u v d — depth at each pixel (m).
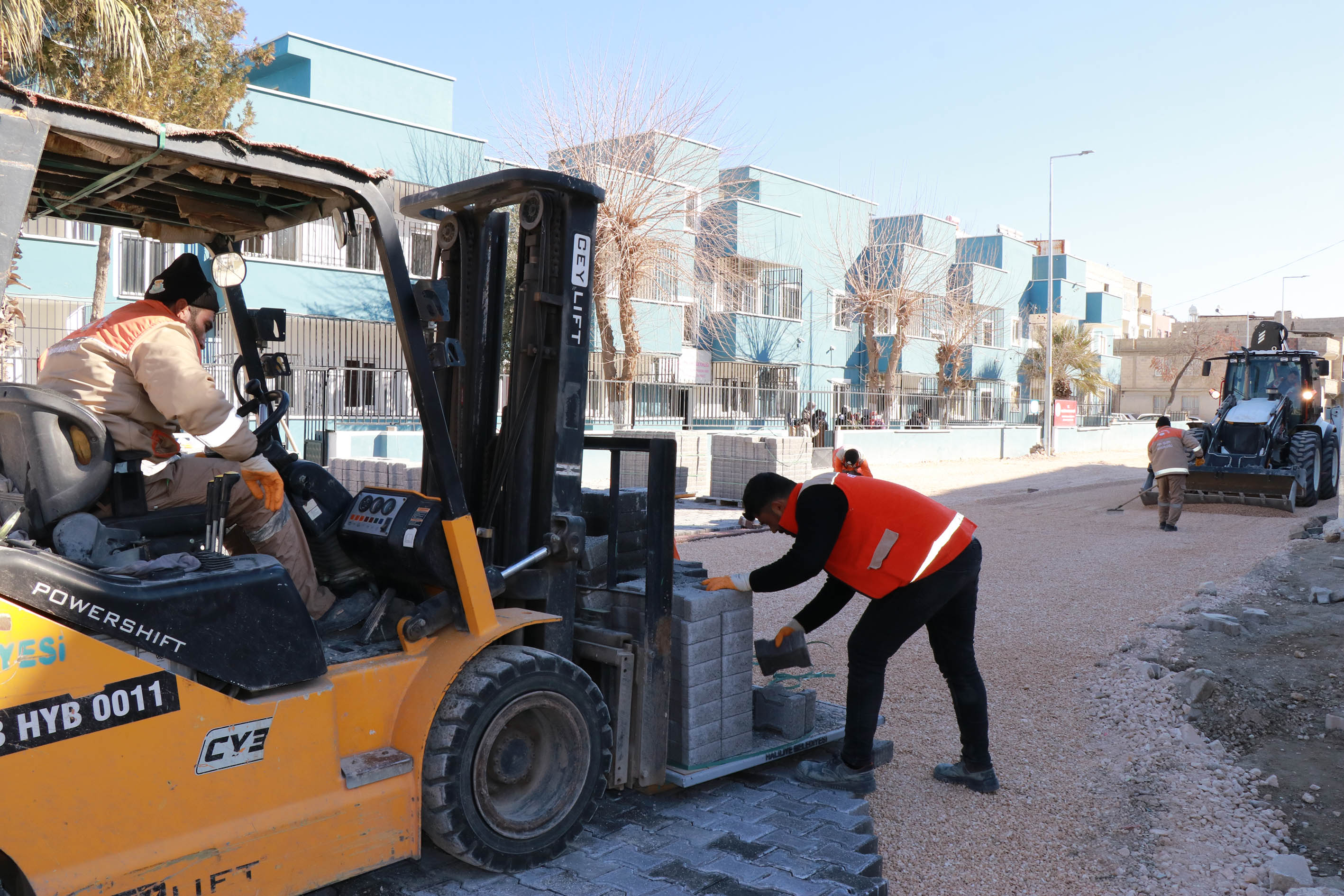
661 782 3.80
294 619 2.86
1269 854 3.81
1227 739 5.23
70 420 2.81
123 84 11.52
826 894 3.13
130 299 16.73
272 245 18.73
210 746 2.63
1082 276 47.94
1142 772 4.62
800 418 27.42
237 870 2.65
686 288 26.62
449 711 3.13
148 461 3.16
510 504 3.64
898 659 6.56
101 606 2.48
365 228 3.81
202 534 3.27
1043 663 6.50
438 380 3.91
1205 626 7.39
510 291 15.05
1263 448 15.61
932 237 34.75
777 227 30.77
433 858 3.40
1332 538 11.74
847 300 33.97
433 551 3.26
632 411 21.34
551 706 3.38
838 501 4.00
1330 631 7.33
